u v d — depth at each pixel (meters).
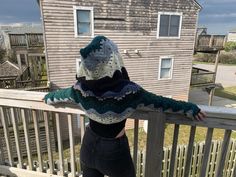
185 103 1.43
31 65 13.27
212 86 15.27
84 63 1.26
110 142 1.42
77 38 10.53
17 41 15.17
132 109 1.30
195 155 6.15
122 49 11.64
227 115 1.59
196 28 12.93
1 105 2.30
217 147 6.20
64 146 9.67
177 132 1.83
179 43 12.82
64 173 2.48
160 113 1.74
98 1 10.45
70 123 2.18
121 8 10.98
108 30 11.05
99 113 1.31
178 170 6.28
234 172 2.05
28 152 2.51
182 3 12.09
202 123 1.67
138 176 5.22
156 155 1.88
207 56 36.81
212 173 6.37
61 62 10.56
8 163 2.67
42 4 9.52
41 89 10.16
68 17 10.12
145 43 12.02
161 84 13.21
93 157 1.50
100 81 1.26
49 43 10.12
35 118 2.27
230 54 36.09
